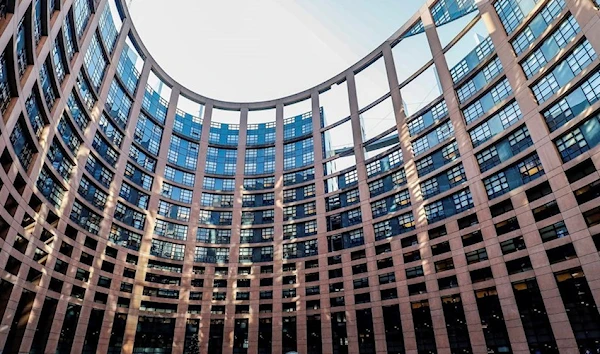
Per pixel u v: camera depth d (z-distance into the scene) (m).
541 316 33.22
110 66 51.75
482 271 38.88
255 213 63.41
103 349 45.41
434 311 41.44
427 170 48.41
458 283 40.25
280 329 52.25
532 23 40.06
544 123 36.78
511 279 35.94
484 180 41.50
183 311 53.88
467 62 47.75
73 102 42.94
